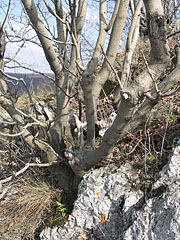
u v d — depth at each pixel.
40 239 2.56
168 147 2.53
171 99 3.10
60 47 2.76
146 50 4.57
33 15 2.22
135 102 1.68
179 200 1.81
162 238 1.77
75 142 2.62
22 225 2.82
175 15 5.17
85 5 2.73
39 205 2.90
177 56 3.47
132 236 1.96
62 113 2.78
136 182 2.30
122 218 2.21
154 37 1.47
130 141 2.94
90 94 2.15
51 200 2.90
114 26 2.56
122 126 1.91
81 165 2.56
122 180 2.37
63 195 2.89
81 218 2.45
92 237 2.36
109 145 2.15
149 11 1.41
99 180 2.45
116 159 2.78
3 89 2.67
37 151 2.84
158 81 3.87
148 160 2.48
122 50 5.04
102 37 2.70
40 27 2.28
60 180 2.92
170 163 2.10
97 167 2.79
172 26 4.60
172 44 4.32
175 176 2.02
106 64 2.72
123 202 2.26
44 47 2.38
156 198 2.01
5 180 2.41
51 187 3.04
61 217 2.64
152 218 1.91
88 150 2.55
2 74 2.43
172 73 1.83
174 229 1.72
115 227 2.27
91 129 2.45
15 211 3.00
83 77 2.02
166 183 2.03
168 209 1.84
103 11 2.79
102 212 2.33
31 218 2.83
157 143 2.70
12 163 3.58
